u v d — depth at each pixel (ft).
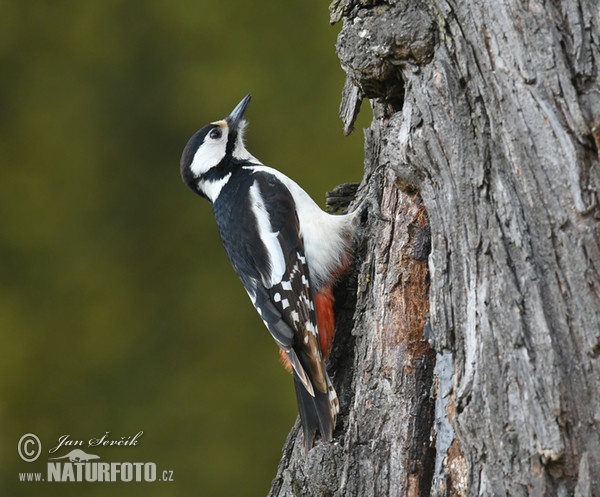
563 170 21.15
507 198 21.98
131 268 60.54
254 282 33.68
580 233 20.89
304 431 29.84
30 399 57.62
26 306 59.52
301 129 59.93
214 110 61.36
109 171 61.93
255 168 36.27
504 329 21.68
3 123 62.23
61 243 60.59
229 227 34.83
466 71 23.18
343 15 27.43
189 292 60.03
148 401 57.52
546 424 20.72
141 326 59.36
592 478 20.13
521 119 21.76
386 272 28.02
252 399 57.21
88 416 57.06
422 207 27.50
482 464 21.93
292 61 61.21
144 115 62.44
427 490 26.16
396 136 26.14
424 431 26.45
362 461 27.09
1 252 60.29
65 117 62.44
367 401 27.43
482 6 22.62
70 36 63.31
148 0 63.36
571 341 20.75
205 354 58.75
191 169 37.35
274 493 31.73
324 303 32.35
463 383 22.53
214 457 55.52
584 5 21.39
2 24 63.16
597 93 21.02
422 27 24.61
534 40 21.67
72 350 58.80
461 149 23.39
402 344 27.22
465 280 23.26
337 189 36.19
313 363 31.04
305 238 33.04
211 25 62.39
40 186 61.36
